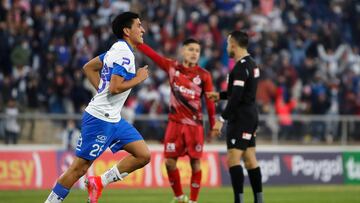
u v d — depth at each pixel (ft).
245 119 124.77
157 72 251.60
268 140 233.14
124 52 103.91
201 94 141.38
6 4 259.80
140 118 217.15
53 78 238.48
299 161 230.07
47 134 209.05
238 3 302.45
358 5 326.03
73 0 268.00
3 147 198.08
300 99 266.16
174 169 141.49
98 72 111.75
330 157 234.99
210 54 262.26
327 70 286.05
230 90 126.52
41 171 201.05
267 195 182.91
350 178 237.25
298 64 282.77
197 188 141.08
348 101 270.87
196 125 140.67
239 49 126.00
